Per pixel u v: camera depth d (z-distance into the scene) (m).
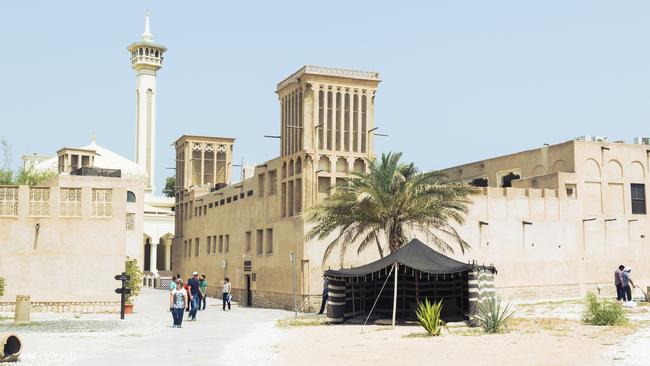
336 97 43.81
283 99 46.41
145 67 106.00
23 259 35.75
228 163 71.69
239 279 52.19
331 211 35.06
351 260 41.62
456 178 59.78
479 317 27.27
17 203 35.97
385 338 24.00
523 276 46.41
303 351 20.58
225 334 26.17
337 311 31.11
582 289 48.53
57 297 35.94
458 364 17.36
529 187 50.66
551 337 22.83
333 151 43.22
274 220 46.22
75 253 36.34
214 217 59.81
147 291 68.75
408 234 39.12
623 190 50.81
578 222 49.00
